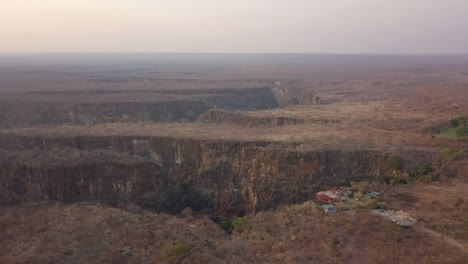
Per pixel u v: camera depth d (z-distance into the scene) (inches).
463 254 2364.7
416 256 2354.8
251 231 2829.7
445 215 2881.4
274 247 2511.1
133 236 2588.6
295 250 2474.2
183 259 2271.2
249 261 2321.6
